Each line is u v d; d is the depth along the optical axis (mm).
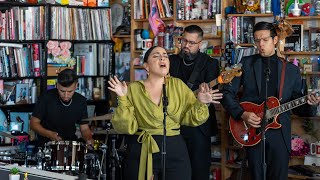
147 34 6609
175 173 3889
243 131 4852
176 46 6172
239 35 5957
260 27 4777
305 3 5730
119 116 3830
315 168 5656
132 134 3939
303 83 5227
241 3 6008
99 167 4582
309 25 5758
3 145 5852
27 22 6250
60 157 4785
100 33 6824
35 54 6301
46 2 6402
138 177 3896
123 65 6883
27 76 6266
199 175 5156
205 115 3883
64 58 6477
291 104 4648
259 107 4781
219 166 6184
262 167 4664
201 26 6395
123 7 6973
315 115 5609
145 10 6652
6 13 6117
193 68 5230
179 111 3910
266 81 4609
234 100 4875
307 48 5711
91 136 5672
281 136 4723
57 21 6438
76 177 3465
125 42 6977
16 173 3377
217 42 6301
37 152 5113
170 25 6453
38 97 5996
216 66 5258
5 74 6121
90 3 6773
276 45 5105
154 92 3926
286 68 4801
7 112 6207
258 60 4875
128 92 3922
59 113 5602
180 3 6332
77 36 6629
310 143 5703
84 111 5695
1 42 6086
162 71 3871
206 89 3824
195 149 5133
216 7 6148
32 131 6133
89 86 6801
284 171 4730
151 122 3887
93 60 6777
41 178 3391
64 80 5414
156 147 3861
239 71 4207
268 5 5828
